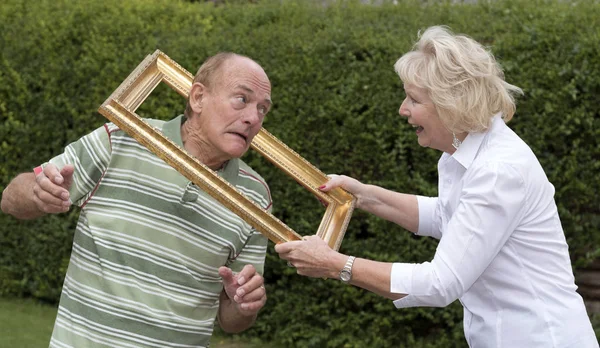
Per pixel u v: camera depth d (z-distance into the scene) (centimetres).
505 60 504
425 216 309
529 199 255
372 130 531
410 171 534
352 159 536
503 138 262
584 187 490
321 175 295
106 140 255
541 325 256
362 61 538
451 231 253
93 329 253
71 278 261
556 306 258
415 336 548
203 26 612
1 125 631
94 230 255
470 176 257
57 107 617
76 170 254
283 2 621
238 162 274
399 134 523
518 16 534
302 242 254
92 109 606
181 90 272
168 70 275
